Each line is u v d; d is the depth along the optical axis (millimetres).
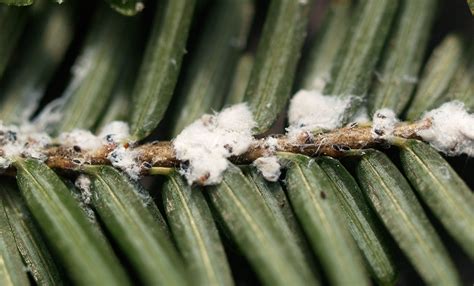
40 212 49
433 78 55
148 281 48
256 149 52
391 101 54
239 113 53
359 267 48
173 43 54
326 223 49
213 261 48
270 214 49
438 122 52
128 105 55
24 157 52
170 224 50
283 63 54
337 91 54
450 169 50
